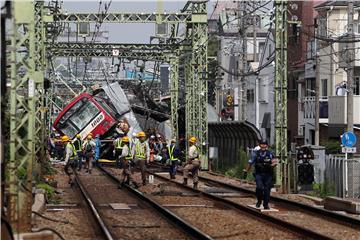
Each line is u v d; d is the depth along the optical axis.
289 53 128.12
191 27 105.31
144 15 97.62
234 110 149.88
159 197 63.12
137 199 61.25
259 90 139.88
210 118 134.00
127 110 123.19
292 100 129.12
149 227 43.44
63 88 176.62
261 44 156.75
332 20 105.31
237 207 53.69
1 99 29.94
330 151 98.00
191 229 40.09
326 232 40.03
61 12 95.25
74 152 75.75
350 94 79.62
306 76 117.75
